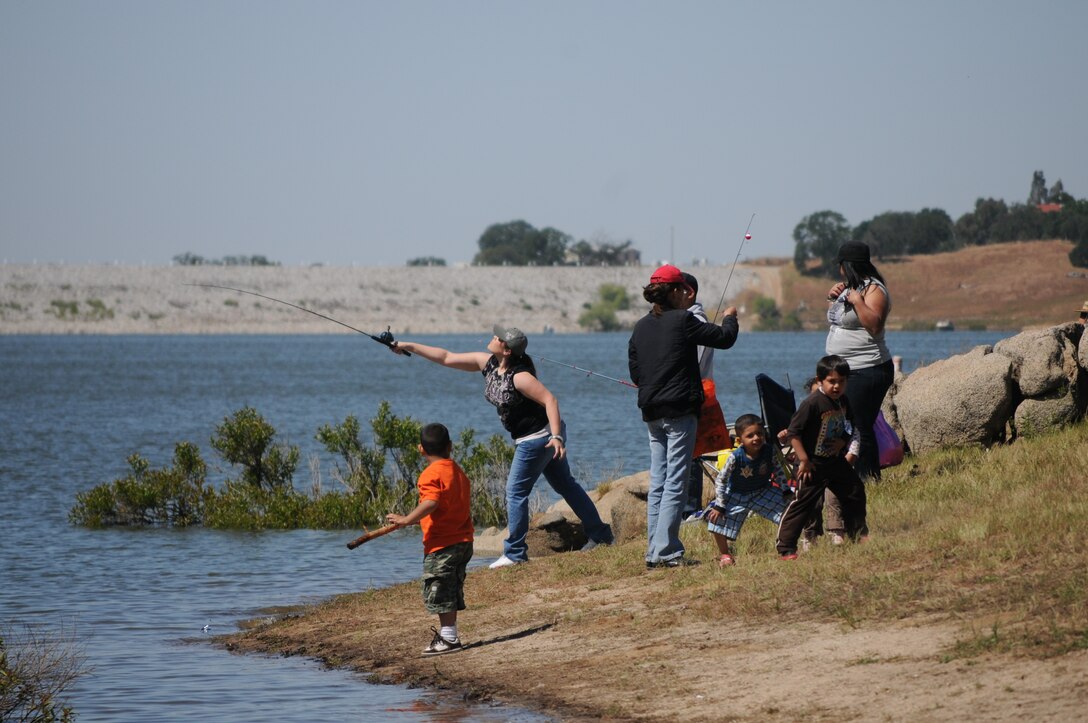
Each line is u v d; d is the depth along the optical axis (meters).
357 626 28.95
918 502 30.67
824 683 19.03
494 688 22.02
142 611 34.69
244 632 30.53
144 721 21.67
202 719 21.59
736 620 23.12
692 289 28.11
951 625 20.27
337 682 23.98
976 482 31.88
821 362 26.36
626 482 39.59
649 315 28.02
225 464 78.62
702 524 33.44
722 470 27.56
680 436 27.70
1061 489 28.56
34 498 67.31
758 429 27.16
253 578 40.75
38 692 23.44
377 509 55.16
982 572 22.58
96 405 155.62
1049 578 21.30
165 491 56.59
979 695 17.28
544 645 24.16
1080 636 18.30
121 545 48.94
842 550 26.22
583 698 20.55
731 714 18.58
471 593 29.55
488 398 32.47
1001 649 18.62
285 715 21.56
